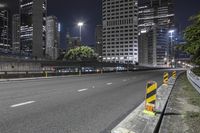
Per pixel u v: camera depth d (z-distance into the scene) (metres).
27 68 50.81
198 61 24.97
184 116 9.45
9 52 54.94
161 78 37.69
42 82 25.84
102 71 63.22
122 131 6.65
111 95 14.98
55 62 73.25
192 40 23.16
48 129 6.89
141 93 16.39
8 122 7.54
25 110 9.45
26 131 6.65
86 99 12.86
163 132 7.30
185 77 40.91
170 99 14.09
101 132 6.78
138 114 9.03
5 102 11.30
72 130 6.88
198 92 17.61
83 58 106.00
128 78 36.53
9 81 27.70
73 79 32.56
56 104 10.99
